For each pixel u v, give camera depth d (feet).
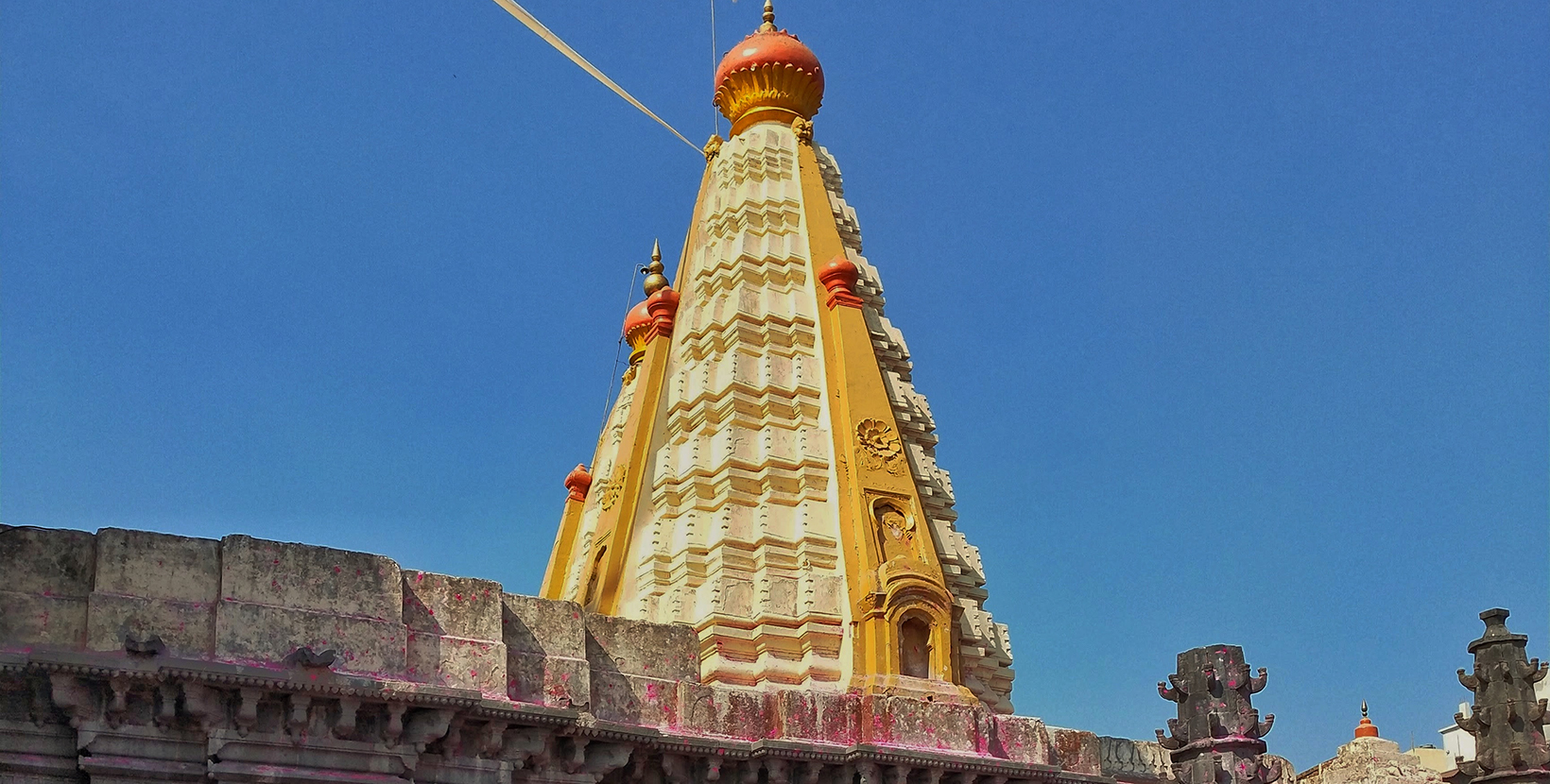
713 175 169.89
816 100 175.63
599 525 156.25
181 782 90.17
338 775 93.56
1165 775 140.05
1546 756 125.80
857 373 145.69
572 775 104.58
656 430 150.92
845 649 129.39
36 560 90.43
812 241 157.17
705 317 155.43
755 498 140.77
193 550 94.43
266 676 91.09
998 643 145.79
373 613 98.27
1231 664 108.37
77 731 88.22
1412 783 150.00
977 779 120.37
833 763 115.03
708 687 114.62
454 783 98.53
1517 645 130.52
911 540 137.59
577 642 108.17
